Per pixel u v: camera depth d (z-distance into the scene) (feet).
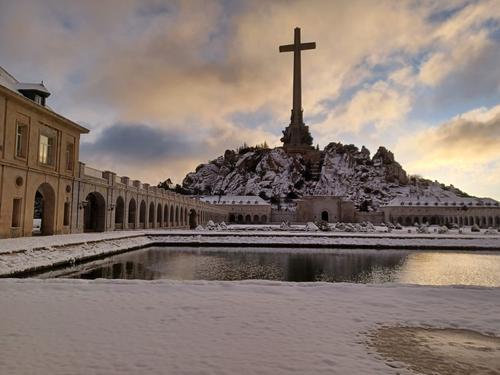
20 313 31.40
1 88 93.86
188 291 41.19
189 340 25.12
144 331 26.91
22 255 72.84
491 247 147.43
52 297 37.55
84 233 132.36
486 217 453.58
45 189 120.16
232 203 508.94
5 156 97.76
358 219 493.77
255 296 39.01
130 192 172.86
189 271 86.53
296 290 42.42
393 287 44.83
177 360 21.61
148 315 31.22
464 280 80.79
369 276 84.74
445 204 480.23
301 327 28.50
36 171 110.83
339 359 22.36
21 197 104.58
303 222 489.67
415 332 28.14
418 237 159.33
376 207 584.81
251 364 21.24
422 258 118.83
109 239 113.91
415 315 32.73
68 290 40.91
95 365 20.74
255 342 24.91
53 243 86.28
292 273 87.56
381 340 26.17
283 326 28.63
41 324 28.32
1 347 23.32
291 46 556.51
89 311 32.30
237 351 23.20
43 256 77.61
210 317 30.83
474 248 148.36
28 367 20.33
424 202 488.44
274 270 90.94
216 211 418.10
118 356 22.09
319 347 24.29
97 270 83.15
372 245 150.51
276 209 537.65
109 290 41.16
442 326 29.86
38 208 285.23
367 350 24.11
